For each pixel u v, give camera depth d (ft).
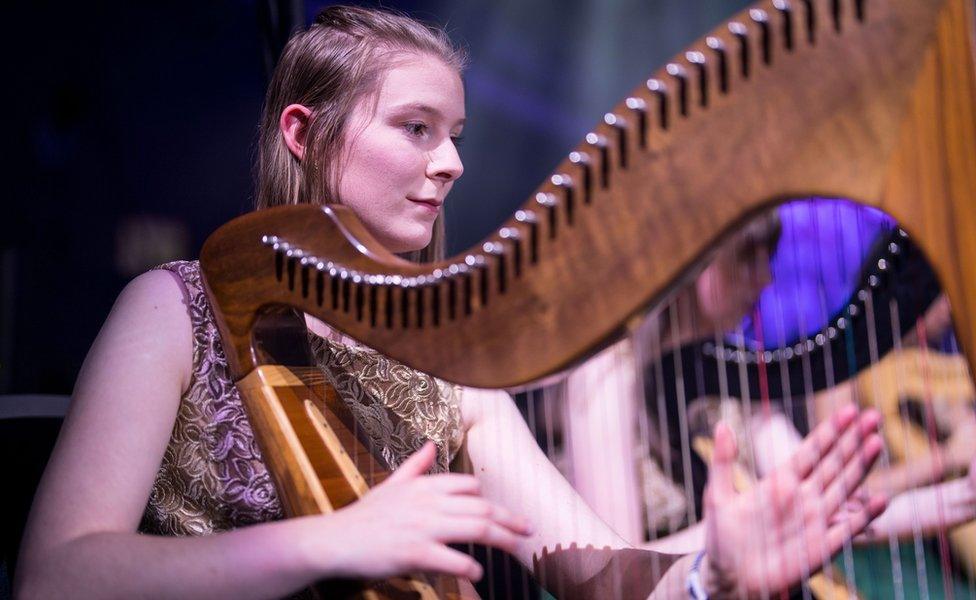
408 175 5.53
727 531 4.13
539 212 3.70
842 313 5.23
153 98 15.23
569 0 18.37
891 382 8.21
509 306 3.80
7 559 6.17
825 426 4.12
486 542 4.01
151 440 4.85
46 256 14.78
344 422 5.15
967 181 2.73
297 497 4.62
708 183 3.22
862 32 2.88
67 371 14.70
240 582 4.06
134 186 15.17
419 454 4.42
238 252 5.05
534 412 7.68
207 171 15.42
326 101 5.63
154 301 5.26
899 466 8.07
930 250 2.78
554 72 18.72
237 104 15.46
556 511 5.67
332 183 5.59
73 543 4.31
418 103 5.50
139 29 15.08
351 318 4.39
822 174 2.96
